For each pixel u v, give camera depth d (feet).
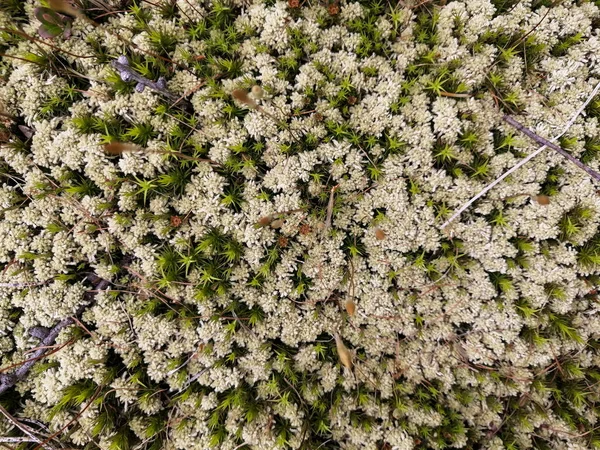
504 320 0.54
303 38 0.49
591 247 0.53
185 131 0.49
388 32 0.49
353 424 0.54
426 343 0.56
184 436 0.51
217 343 0.51
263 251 0.51
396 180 0.51
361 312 0.54
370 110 0.49
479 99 0.50
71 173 0.48
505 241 0.52
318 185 0.50
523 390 0.56
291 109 0.50
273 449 0.51
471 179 0.51
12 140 0.48
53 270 0.49
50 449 0.50
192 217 0.50
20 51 0.47
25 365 0.50
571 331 0.53
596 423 0.57
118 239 0.50
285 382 0.53
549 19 0.51
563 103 0.51
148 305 0.49
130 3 0.50
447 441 0.56
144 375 0.51
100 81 0.48
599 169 0.52
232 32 0.48
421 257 0.52
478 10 0.50
